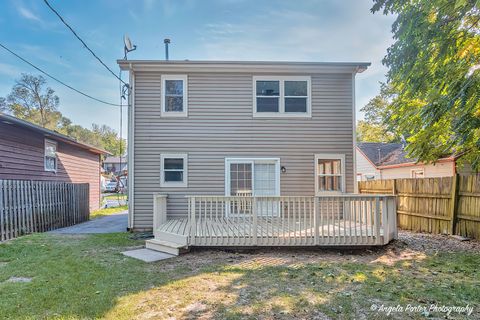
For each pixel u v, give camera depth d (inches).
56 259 216.4
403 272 191.5
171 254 239.0
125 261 215.6
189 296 150.2
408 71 299.1
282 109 356.8
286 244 248.2
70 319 123.1
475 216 276.1
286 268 201.6
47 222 368.2
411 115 320.5
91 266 199.3
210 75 355.9
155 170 346.6
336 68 355.9
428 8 267.1
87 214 491.2
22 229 319.9
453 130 276.8
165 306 137.9
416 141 327.0
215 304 140.6
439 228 318.0
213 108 354.0
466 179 286.5
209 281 173.3
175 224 299.1
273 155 353.7
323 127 358.0
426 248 255.8
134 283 167.5
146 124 348.8
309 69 355.9
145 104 350.0
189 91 354.0
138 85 350.6
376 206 252.5
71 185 435.2
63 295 148.0
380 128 1146.7
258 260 224.2
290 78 359.9
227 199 258.2
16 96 1412.4
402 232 343.6
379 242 249.0
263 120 355.6
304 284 169.0
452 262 212.1
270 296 150.8
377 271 193.9
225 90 355.6
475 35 269.4
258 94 358.0
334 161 356.8
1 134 363.3
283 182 352.2
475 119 249.6
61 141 516.1
